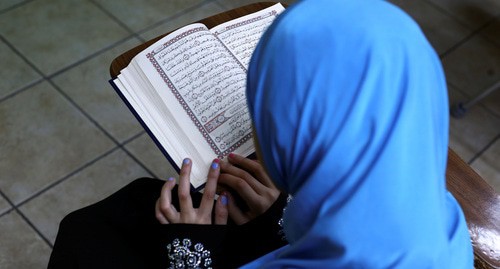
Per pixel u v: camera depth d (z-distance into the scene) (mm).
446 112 499
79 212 881
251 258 754
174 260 729
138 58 840
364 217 435
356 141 445
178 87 825
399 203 434
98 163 1603
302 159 480
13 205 1494
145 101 825
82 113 1700
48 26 1920
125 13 1990
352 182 442
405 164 438
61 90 1747
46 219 1480
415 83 449
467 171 816
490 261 725
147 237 857
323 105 451
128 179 1587
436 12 2205
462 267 493
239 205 811
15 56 1820
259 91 507
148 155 1638
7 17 1934
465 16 2205
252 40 904
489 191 794
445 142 502
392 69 448
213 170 772
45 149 1609
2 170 1553
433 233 437
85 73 1801
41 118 1674
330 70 452
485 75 2014
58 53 1846
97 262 789
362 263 434
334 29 464
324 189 454
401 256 430
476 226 755
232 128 811
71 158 1602
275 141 501
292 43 471
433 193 443
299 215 477
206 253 727
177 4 2045
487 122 1880
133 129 1685
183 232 731
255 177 802
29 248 1428
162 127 807
